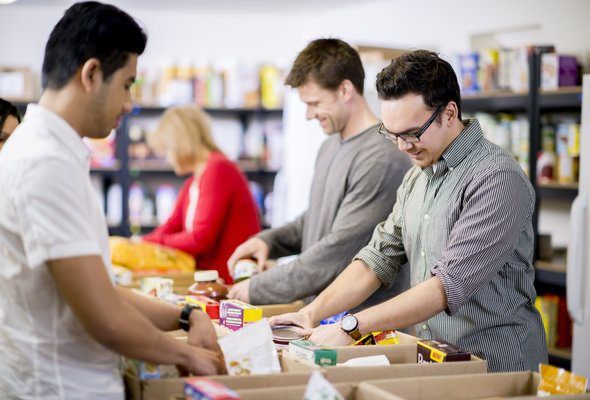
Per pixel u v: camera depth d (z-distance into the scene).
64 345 1.45
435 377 1.61
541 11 5.21
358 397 1.51
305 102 2.67
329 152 2.78
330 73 2.60
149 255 3.12
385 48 5.17
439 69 1.97
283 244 3.00
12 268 1.44
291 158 5.86
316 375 1.35
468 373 1.74
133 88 7.19
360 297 2.24
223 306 2.09
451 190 2.07
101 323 1.37
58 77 1.44
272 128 7.79
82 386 1.47
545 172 4.65
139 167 7.25
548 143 4.69
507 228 1.93
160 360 1.47
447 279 1.90
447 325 2.10
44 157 1.36
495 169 1.97
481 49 5.98
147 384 1.47
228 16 7.88
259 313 2.03
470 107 5.11
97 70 1.43
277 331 2.02
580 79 4.68
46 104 1.46
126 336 1.40
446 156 2.06
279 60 8.04
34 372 1.46
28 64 7.30
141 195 7.32
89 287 1.35
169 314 1.68
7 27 7.25
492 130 4.96
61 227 1.34
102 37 1.42
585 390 1.57
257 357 1.64
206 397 1.30
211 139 4.01
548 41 5.15
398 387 1.57
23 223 1.36
